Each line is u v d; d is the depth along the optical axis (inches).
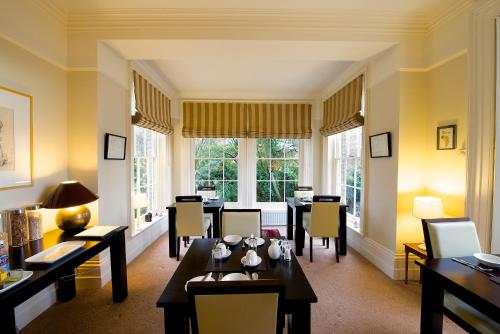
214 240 81.5
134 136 133.3
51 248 63.6
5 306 44.1
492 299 44.2
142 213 146.3
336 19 95.3
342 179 165.0
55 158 88.6
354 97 133.4
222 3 88.4
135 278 101.7
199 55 108.7
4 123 69.6
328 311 79.7
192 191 189.3
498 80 77.7
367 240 123.3
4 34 69.5
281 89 176.9
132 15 93.0
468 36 81.6
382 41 98.0
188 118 183.3
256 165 192.1
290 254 66.8
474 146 80.8
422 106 99.8
